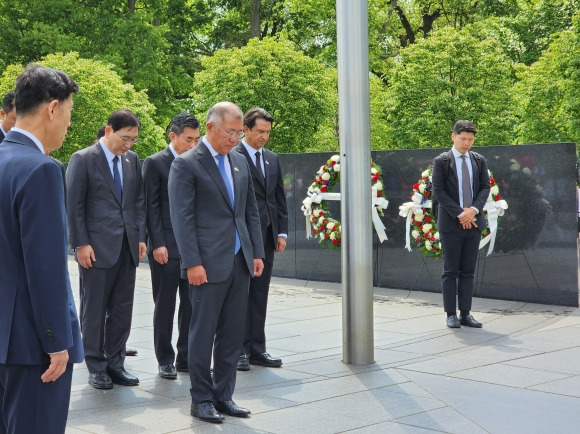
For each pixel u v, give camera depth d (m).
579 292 9.02
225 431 4.74
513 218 9.38
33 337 3.06
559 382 5.71
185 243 5.01
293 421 4.93
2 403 3.21
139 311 9.49
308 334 7.81
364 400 5.38
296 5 31.94
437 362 6.44
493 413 5.01
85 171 5.88
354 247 6.37
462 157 7.93
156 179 6.23
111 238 5.89
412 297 10.00
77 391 5.76
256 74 21.38
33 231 2.99
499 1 28.73
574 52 19.48
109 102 21.50
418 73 21.91
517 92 22.28
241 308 5.19
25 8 29.64
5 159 3.07
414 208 9.59
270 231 6.57
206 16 34.28
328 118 22.67
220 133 5.08
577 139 20.17
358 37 6.22
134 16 29.66
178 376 6.27
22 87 3.13
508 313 8.66
